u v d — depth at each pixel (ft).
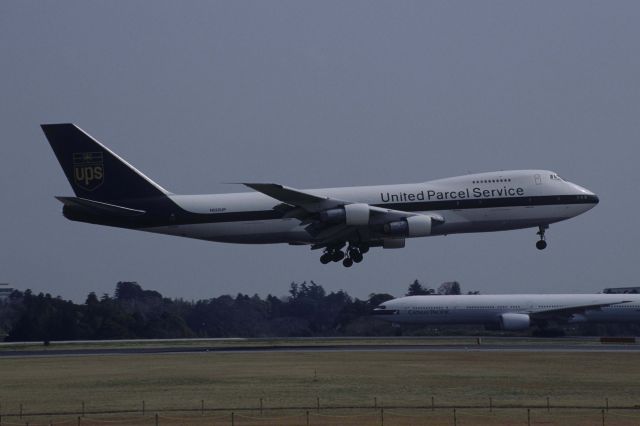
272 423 405.18
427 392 493.36
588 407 443.73
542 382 535.19
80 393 505.25
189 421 412.77
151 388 521.24
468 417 417.90
